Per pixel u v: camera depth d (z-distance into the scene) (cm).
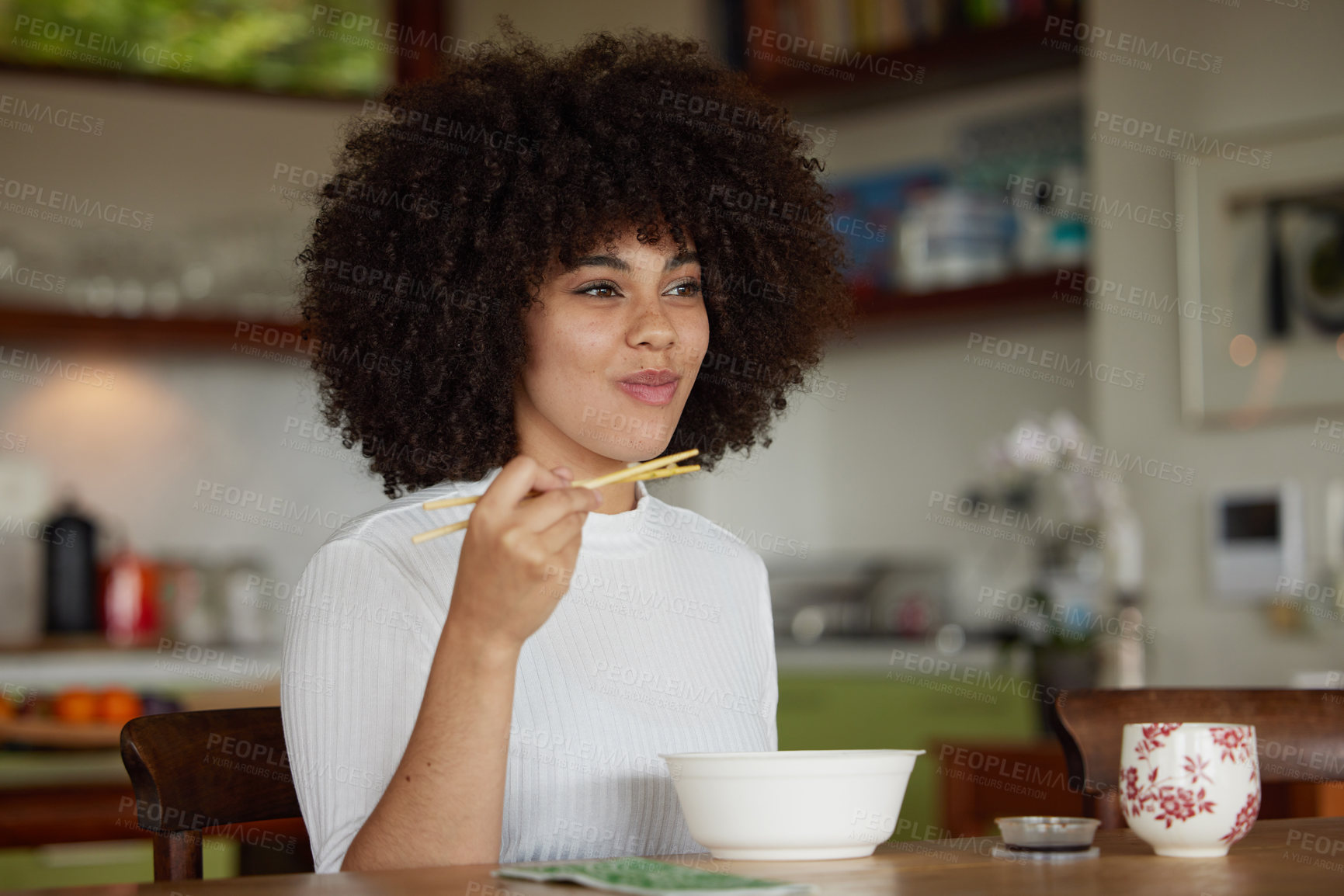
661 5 433
